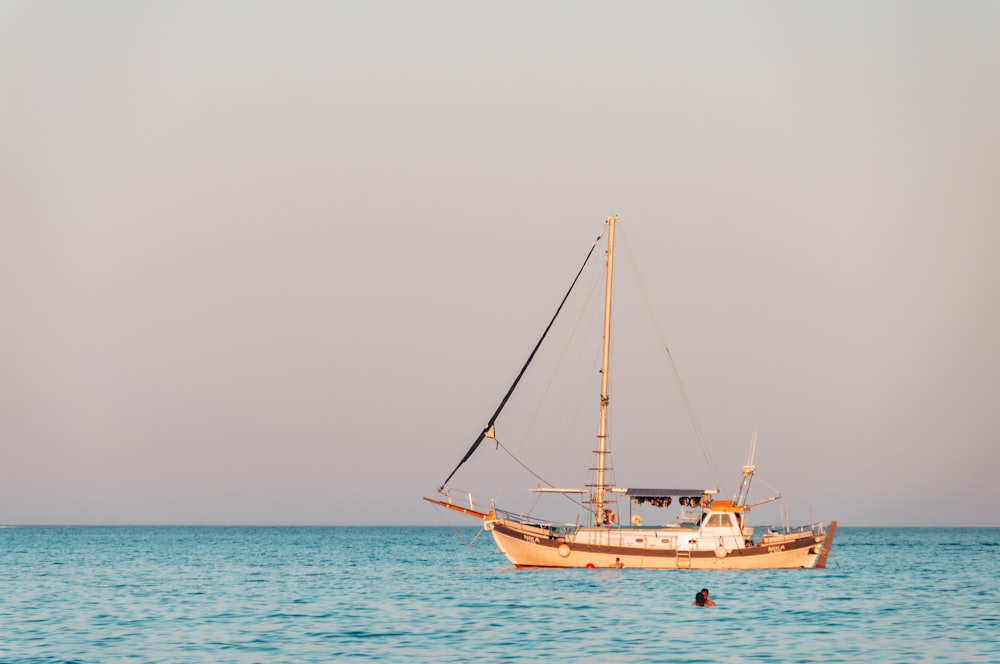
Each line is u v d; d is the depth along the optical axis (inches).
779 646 3115.2
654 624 3555.6
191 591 5172.2
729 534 5187.0
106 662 2871.6
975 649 3085.6
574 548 5241.1
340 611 4087.1
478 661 2859.3
